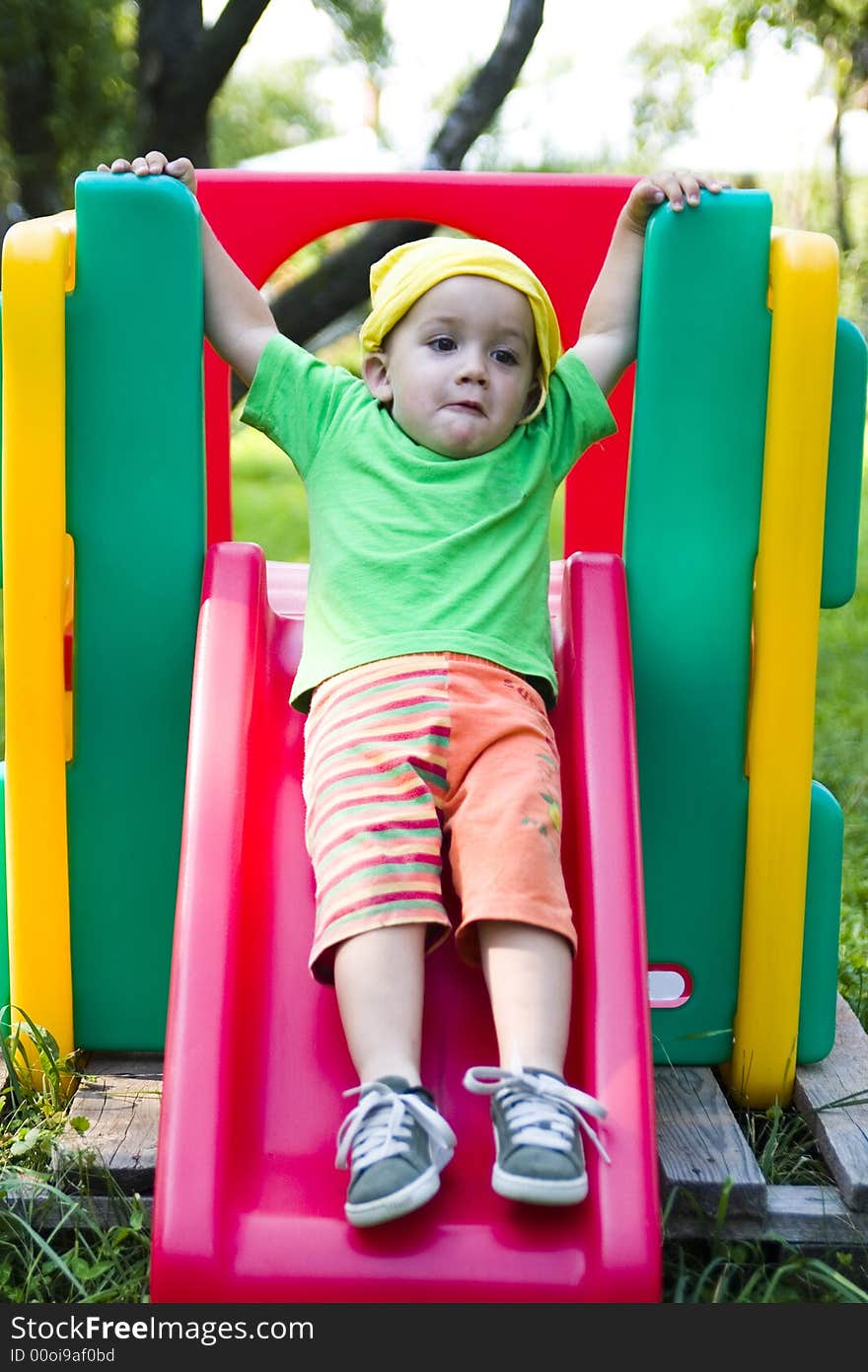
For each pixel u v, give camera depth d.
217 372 2.53
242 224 2.46
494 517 1.88
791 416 1.88
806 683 1.96
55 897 1.99
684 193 1.87
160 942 2.03
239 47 3.72
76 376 1.88
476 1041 1.69
